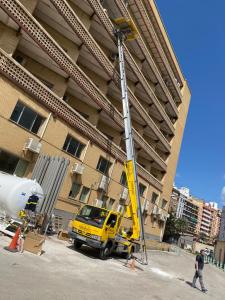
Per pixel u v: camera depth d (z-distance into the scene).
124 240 18.95
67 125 23.61
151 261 23.86
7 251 10.95
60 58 22.41
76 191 25.75
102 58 27.70
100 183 28.67
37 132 21.03
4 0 17.52
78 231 16.17
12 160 19.14
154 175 49.09
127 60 32.69
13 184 15.59
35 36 20.02
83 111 27.88
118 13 30.89
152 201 45.66
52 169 18.83
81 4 25.72
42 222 16.86
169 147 50.06
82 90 25.73
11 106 18.58
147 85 39.19
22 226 14.70
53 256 12.71
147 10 40.25
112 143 30.33
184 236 100.81
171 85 50.53
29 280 8.25
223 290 20.30
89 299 8.23
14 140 19.00
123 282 12.01
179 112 54.84
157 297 11.13
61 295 7.80
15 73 18.48
